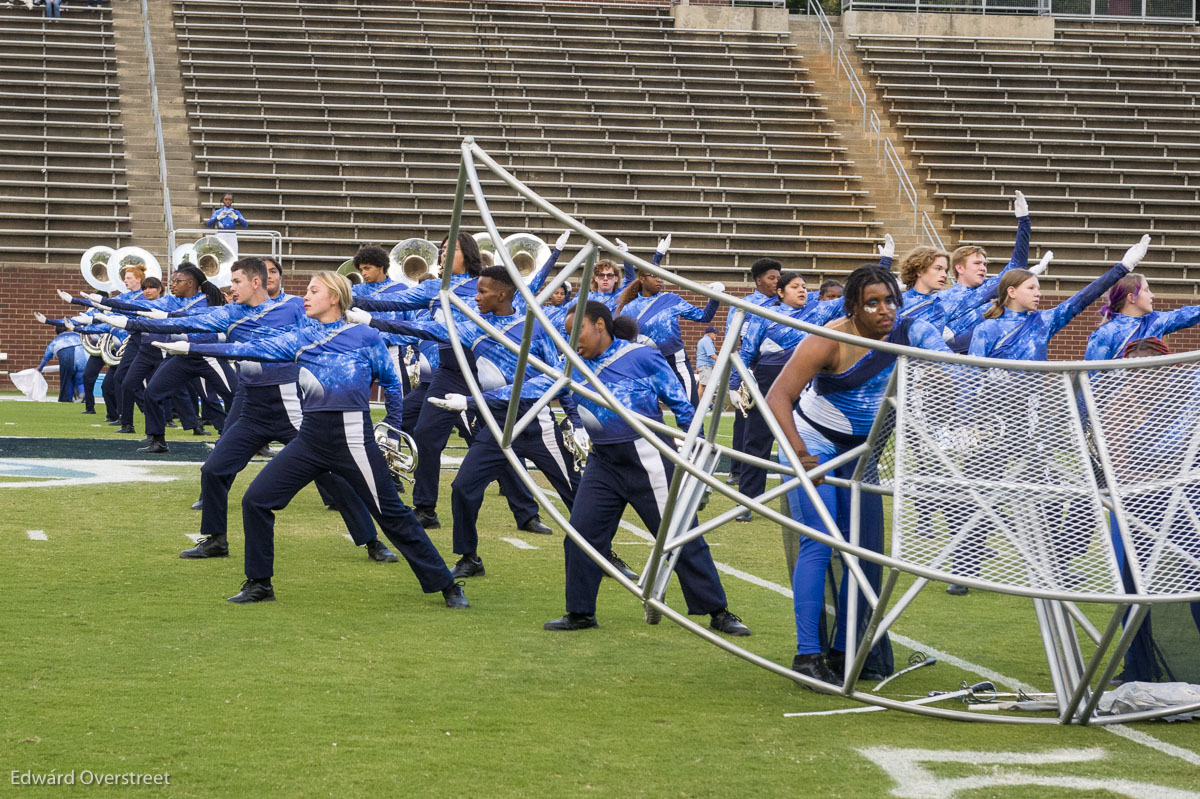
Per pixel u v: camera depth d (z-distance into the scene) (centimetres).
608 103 4159
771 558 1240
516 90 4169
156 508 1420
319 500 1566
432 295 1200
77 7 4231
